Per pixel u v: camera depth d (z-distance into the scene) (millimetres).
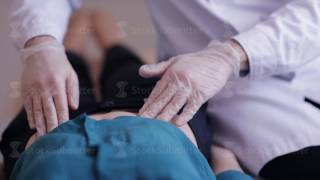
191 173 541
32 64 916
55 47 953
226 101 995
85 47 1415
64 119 786
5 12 1569
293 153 899
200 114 924
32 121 824
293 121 917
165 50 1163
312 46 921
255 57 886
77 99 865
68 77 896
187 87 807
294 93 958
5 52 1525
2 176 842
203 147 857
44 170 517
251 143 932
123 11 1651
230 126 972
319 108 952
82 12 1492
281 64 906
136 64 1153
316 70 989
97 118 690
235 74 900
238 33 981
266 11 1037
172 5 1094
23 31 1001
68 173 511
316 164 887
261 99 955
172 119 784
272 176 941
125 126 590
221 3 1034
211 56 883
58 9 1116
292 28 921
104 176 502
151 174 504
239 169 887
